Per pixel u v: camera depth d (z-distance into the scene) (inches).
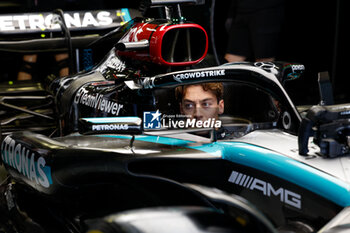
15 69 229.3
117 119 89.1
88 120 89.7
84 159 95.1
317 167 83.9
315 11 261.6
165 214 66.1
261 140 96.7
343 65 265.0
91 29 174.9
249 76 100.9
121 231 64.1
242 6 212.7
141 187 94.3
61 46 174.2
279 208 85.7
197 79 101.4
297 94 272.1
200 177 93.3
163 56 112.7
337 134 86.6
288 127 101.1
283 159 86.7
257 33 208.8
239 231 65.2
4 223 126.6
